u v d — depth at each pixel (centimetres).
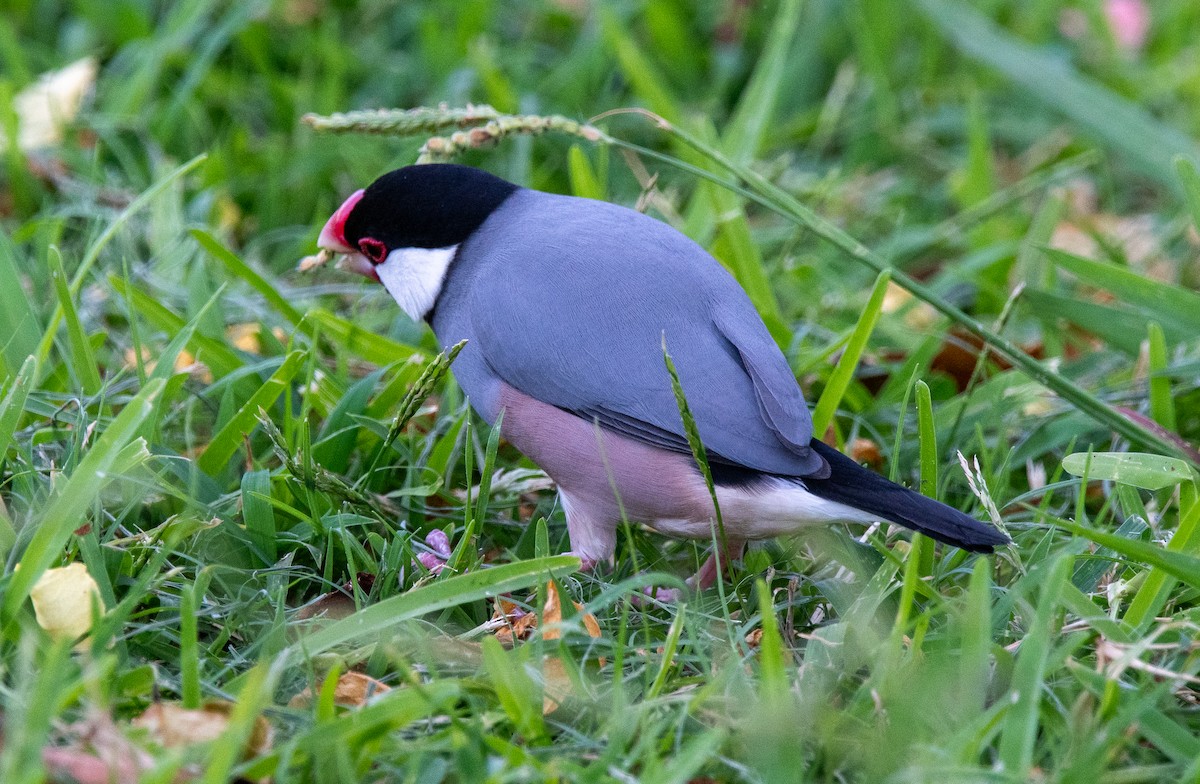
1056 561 529
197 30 1218
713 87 1218
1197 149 1074
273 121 1142
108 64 1194
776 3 1270
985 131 1098
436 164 738
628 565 680
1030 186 1032
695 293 657
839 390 745
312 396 756
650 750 469
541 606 543
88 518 616
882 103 1181
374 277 771
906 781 461
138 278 909
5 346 725
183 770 454
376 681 529
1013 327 963
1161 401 775
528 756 464
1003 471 700
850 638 561
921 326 978
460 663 558
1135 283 841
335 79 1119
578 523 686
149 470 644
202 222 971
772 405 621
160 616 582
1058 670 550
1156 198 1175
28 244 934
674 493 642
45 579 533
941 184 1159
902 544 670
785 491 620
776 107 1219
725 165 756
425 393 624
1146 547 550
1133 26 1344
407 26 1259
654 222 705
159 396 668
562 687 537
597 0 1225
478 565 632
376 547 640
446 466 744
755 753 485
